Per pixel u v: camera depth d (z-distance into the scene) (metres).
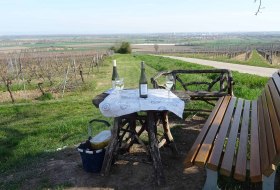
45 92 7.11
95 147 2.18
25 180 2.20
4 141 3.18
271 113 1.95
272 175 1.52
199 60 16.23
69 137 3.19
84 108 4.78
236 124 2.23
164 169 2.22
